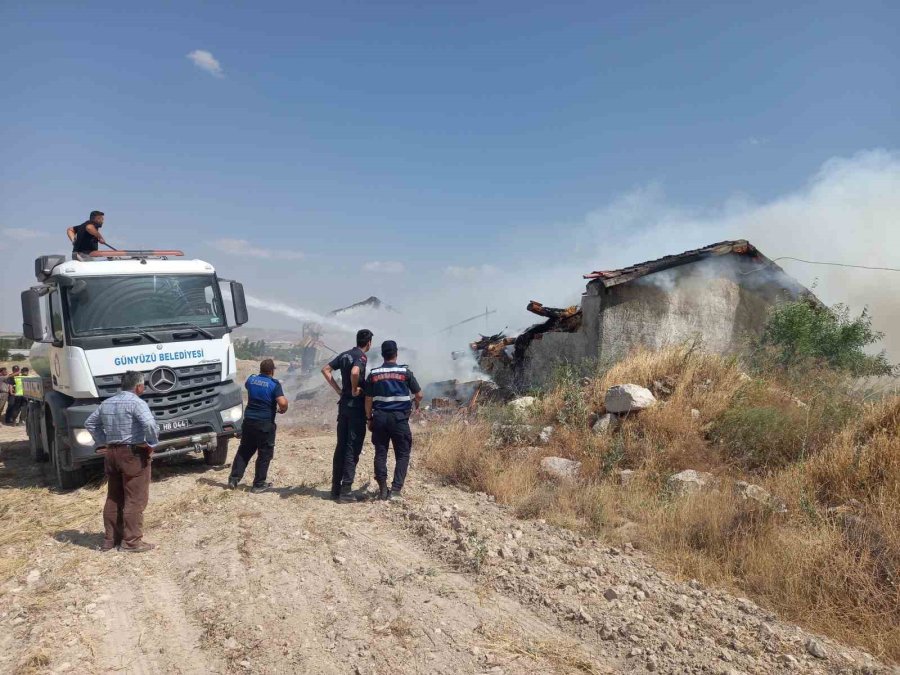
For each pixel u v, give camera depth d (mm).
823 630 4035
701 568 4875
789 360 10680
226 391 8336
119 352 7578
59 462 7781
